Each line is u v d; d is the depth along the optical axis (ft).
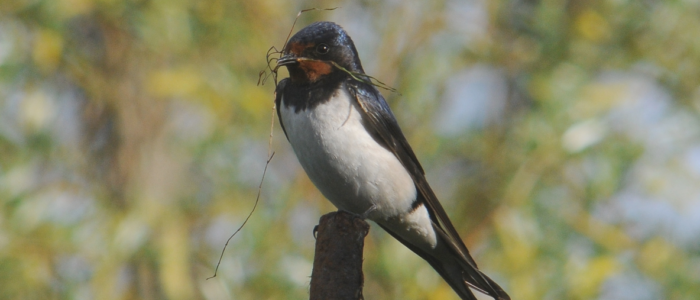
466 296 27.22
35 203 37.65
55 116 41.16
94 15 41.63
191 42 39.70
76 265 38.75
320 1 41.73
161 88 38.09
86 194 41.55
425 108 40.93
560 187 39.37
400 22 40.93
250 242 37.88
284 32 41.16
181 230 39.63
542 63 41.01
